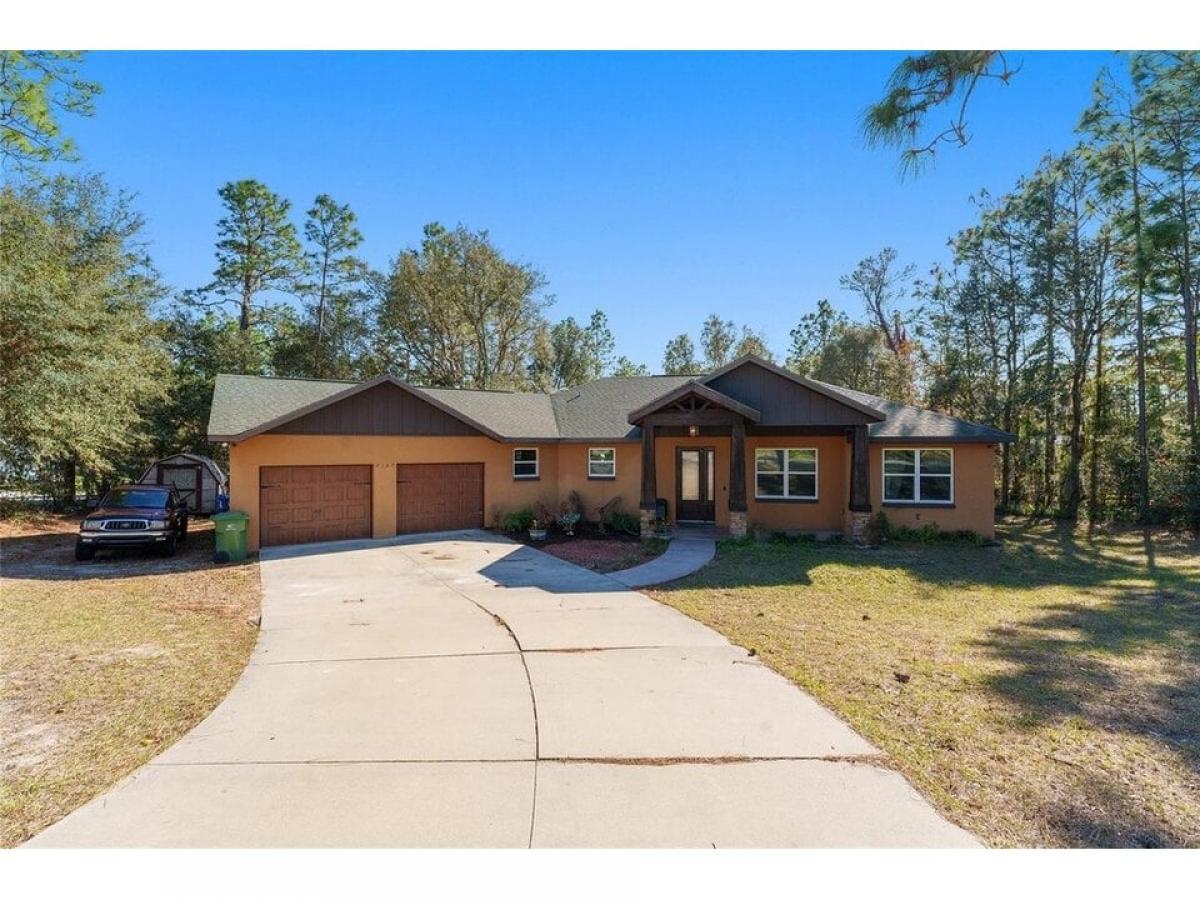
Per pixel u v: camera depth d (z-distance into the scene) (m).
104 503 13.66
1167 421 19.45
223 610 8.41
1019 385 22.00
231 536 12.42
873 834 3.29
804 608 8.48
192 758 4.11
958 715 4.82
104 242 21.39
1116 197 17.83
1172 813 3.50
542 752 4.17
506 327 34.28
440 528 16.09
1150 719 4.78
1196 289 17.50
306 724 4.65
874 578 10.65
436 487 16.08
